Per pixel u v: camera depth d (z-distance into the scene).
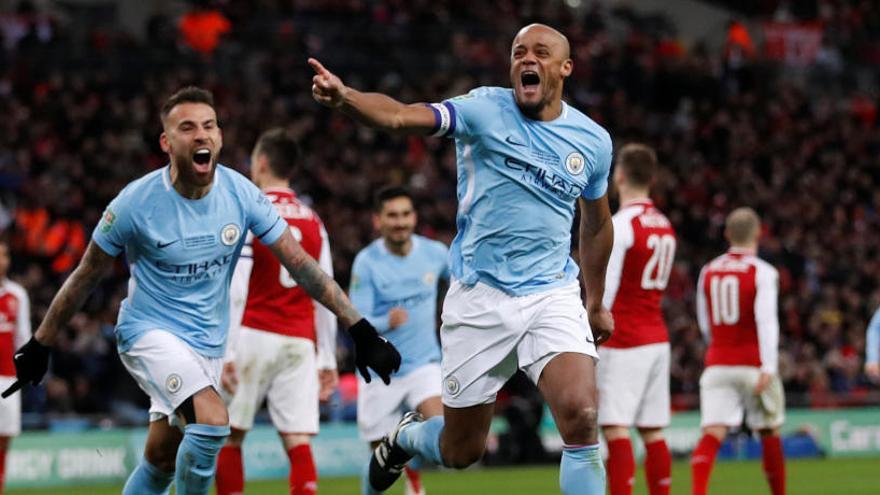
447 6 26.56
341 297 5.64
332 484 12.56
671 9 29.50
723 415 9.15
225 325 5.89
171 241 5.57
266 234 5.71
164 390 5.55
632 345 7.97
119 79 22.50
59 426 13.55
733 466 14.75
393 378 8.62
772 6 30.19
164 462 5.82
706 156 24.27
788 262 20.44
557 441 15.28
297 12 25.20
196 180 5.51
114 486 12.57
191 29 23.44
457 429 5.87
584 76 25.64
